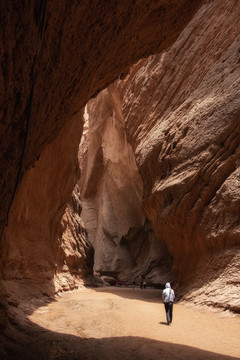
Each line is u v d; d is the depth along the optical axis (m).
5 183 3.31
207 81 16.44
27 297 10.07
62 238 19.88
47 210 14.11
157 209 17.98
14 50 2.47
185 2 7.41
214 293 10.80
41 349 5.84
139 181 29.81
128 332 7.33
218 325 8.11
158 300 14.80
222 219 12.12
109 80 8.73
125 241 35.88
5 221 3.94
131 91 24.83
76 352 5.65
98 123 38.50
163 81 21.03
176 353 5.48
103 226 38.00
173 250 17.02
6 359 4.93
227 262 11.23
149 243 32.66
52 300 11.94
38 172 11.93
